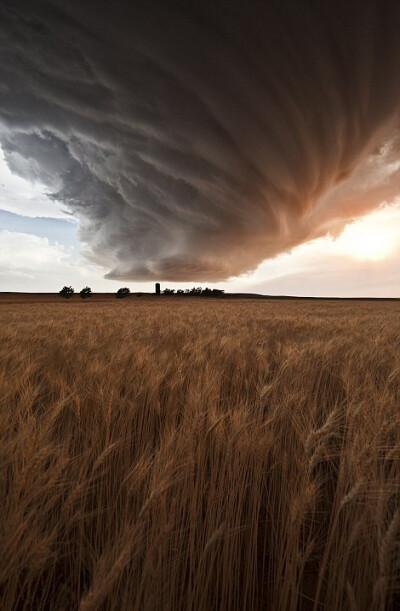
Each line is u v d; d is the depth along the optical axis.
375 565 1.30
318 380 3.24
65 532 1.29
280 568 1.33
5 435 1.79
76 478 1.59
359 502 1.39
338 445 2.15
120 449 1.93
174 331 6.77
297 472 1.84
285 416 2.23
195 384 2.88
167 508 1.56
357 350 4.50
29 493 1.22
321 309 24.67
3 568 1.07
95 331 7.13
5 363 3.53
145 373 3.01
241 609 1.39
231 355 4.24
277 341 5.93
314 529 1.70
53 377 3.17
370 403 2.19
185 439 1.69
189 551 1.49
